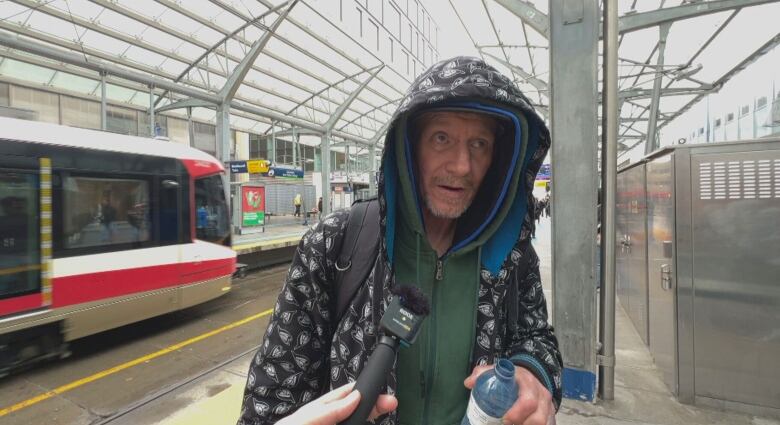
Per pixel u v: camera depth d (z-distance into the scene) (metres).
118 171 4.88
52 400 3.73
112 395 3.81
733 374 2.76
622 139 22.06
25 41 8.54
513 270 1.05
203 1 11.70
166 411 3.46
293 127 21.30
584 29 2.84
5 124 3.99
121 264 4.83
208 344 5.16
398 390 0.97
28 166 4.08
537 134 1.02
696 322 2.84
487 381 0.80
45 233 4.18
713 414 2.74
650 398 2.95
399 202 1.02
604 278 2.93
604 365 2.92
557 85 2.93
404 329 0.79
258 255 11.28
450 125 0.96
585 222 2.87
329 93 21.45
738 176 2.70
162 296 5.31
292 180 20.64
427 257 1.00
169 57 13.67
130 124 16.78
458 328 0.99
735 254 2.73
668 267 3.03
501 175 1.03
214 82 16.86
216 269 6.12
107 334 5.53
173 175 5.53
